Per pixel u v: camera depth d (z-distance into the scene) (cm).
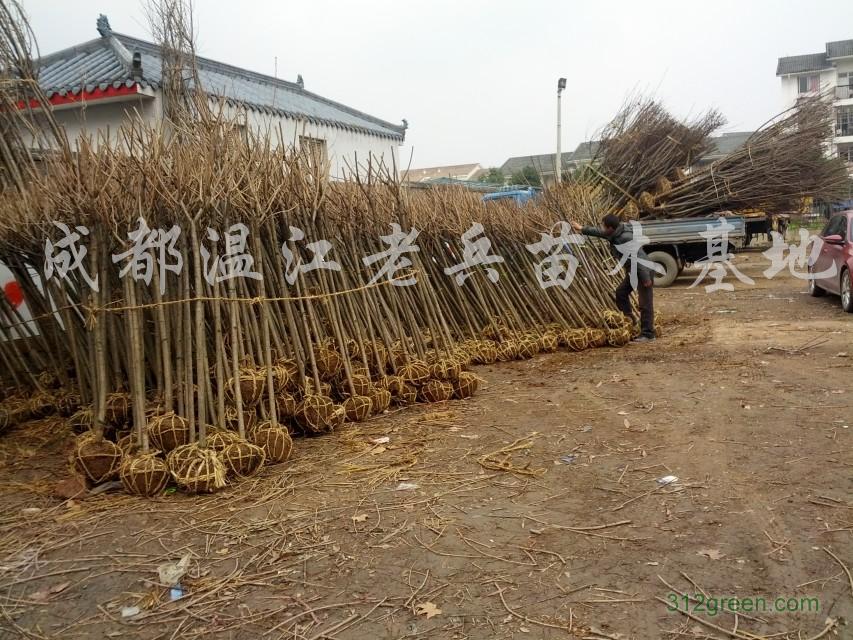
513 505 348
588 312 787
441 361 573
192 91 739
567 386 595
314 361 491
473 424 494
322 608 262
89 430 458
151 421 414
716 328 843
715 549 291
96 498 381
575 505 344
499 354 728
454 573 283
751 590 260
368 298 572
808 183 1214
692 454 404
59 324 571
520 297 780
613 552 294
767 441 417
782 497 336
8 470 444
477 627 246
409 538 316
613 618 247
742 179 1235
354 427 502
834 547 286
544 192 857
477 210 759
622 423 475
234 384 423
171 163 427
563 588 268
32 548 323
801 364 615
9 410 539
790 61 3369
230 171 440
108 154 426
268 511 352
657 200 1288
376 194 595
